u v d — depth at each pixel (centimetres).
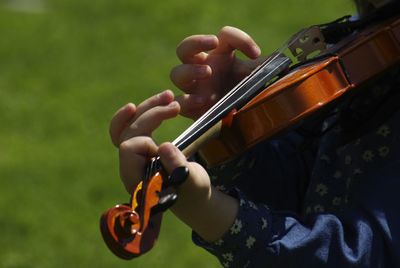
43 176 1413
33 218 1274
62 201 1332
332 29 502
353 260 410
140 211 366
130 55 1991
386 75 465
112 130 436
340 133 475
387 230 416
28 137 1590
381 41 460
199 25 2144
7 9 2283
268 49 1981
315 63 462
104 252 1183
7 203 1316
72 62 1962
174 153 389
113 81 1850
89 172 1427
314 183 478
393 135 445
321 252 412
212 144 452
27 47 2044
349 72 455
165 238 1173
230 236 412
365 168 447
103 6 2259
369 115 454
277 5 2222
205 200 403
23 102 1747
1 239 1223
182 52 481
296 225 419
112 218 353
